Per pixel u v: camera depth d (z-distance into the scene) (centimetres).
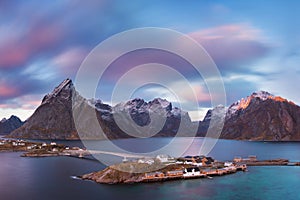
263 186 15138
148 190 14100
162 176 16300
